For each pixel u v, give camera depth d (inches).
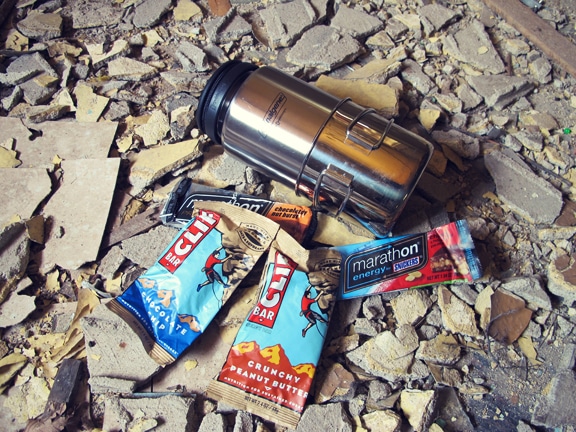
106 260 17.7
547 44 22.2
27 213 18.3
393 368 15.4
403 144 15.7
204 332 16.2
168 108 20.7
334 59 21.5
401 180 15.4
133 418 14.9
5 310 16.7
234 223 17.0
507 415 15.4
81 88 21.2
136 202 18.9
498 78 21.4
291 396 14.7
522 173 19.0
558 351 16.3
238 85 17.0
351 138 15.7
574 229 17.9
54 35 22.8
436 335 16.1
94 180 19.0
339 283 16.4
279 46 22.4
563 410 15.1
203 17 23.4
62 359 16.0
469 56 22.0
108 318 16.2
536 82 21.8
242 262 16.5
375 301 16.5
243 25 22.7
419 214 18.2
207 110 17.0
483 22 23.3
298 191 17.4
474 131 20.5
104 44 22.5
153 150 19.7
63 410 15.0
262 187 19.0
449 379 15.6
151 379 15.7
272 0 23.5
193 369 15.8
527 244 18.0
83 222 18.2
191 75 21.5
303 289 15.9
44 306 17.1
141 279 16.0
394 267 16.5
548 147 20.0
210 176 19.1
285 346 15.1
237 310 16.3
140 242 17.9
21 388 15.7
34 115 20.3
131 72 21.5
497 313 16.4
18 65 21.8
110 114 20.7
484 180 19.4
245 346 15.1
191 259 16.2
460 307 16.3
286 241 16.4
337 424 14.6
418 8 23.2
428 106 20.6
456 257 16.2
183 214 17.8
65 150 19.8
